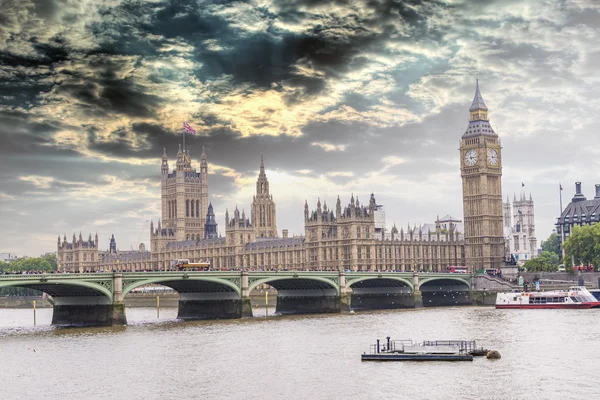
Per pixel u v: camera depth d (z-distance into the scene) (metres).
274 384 116.75
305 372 125.44
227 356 145.50
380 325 199.75
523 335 166.25
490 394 106.38
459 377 116.62
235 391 112.94
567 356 134.62
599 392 106.75
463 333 173.12
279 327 198.75
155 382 121.06
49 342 172.00
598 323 188.75
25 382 123.62
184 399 108.88
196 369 131.62
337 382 115.88
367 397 106.38
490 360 130.62
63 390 116.81
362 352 145.25
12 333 195.25
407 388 110.44
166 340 171.75
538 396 105.00
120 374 128.62
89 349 158.75
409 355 132.50
